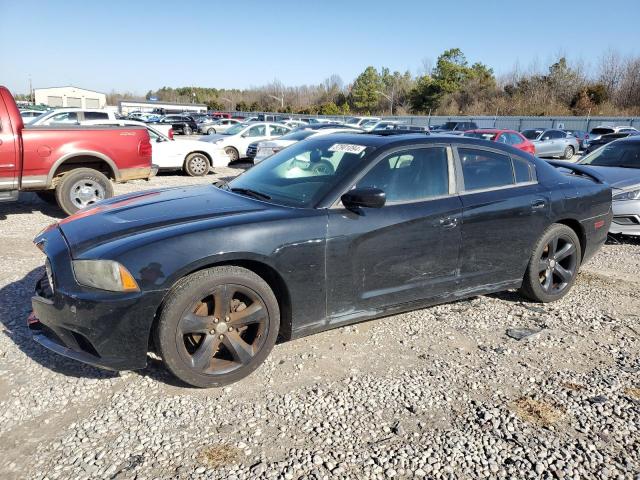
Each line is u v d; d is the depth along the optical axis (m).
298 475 2.31
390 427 2.69
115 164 7.77
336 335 3.74
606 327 4.05
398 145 3.66
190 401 2.86
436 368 3.32
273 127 16.88
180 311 2.79
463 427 2.70
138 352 2.78
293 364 3.30
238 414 2.75
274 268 3.04
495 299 4.58
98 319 2.70
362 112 88.25
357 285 3.38
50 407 2.78
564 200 4.34
